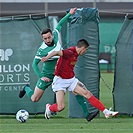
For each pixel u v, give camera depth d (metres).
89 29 31.08
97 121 30.25
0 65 32.25
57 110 28.39
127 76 32.19
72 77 27.56
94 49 31.27
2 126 28.19
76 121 30.36
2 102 32.53
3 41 32.16
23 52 32.06
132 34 31.89
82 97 28.30
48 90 32.22
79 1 99.88
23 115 29.95
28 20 31.94
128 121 30.25
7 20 32.00
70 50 27.03
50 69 28.75
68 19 31.12
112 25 80.19
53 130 26.42
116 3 93.81
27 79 32.16
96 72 31.38
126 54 32.06
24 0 101.56
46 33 27.80
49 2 96.88
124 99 32.38
